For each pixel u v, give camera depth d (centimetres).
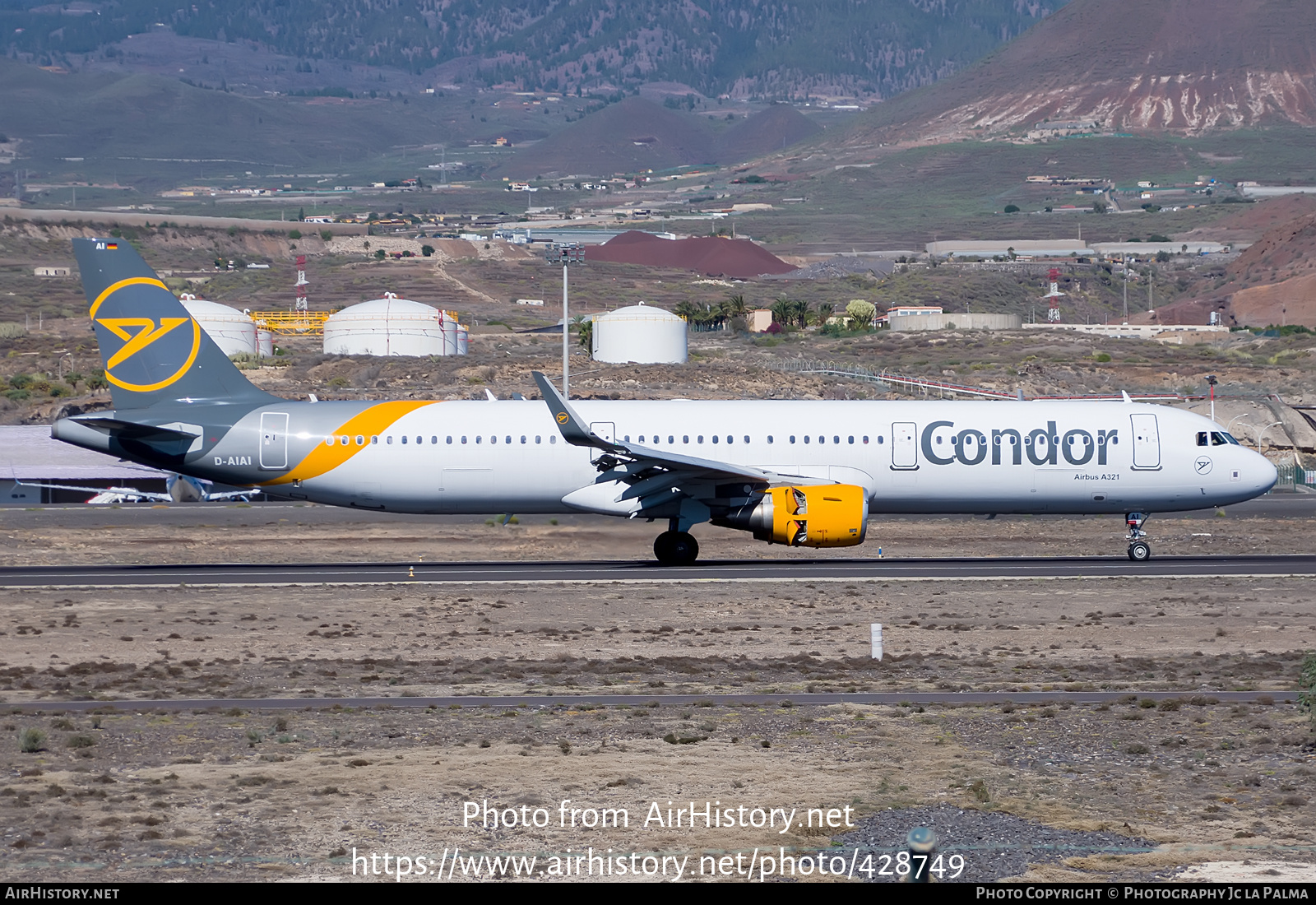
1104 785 7375
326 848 6303
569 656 11569
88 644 12175
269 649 11925
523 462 17475
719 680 10506
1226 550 19950
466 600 14712
